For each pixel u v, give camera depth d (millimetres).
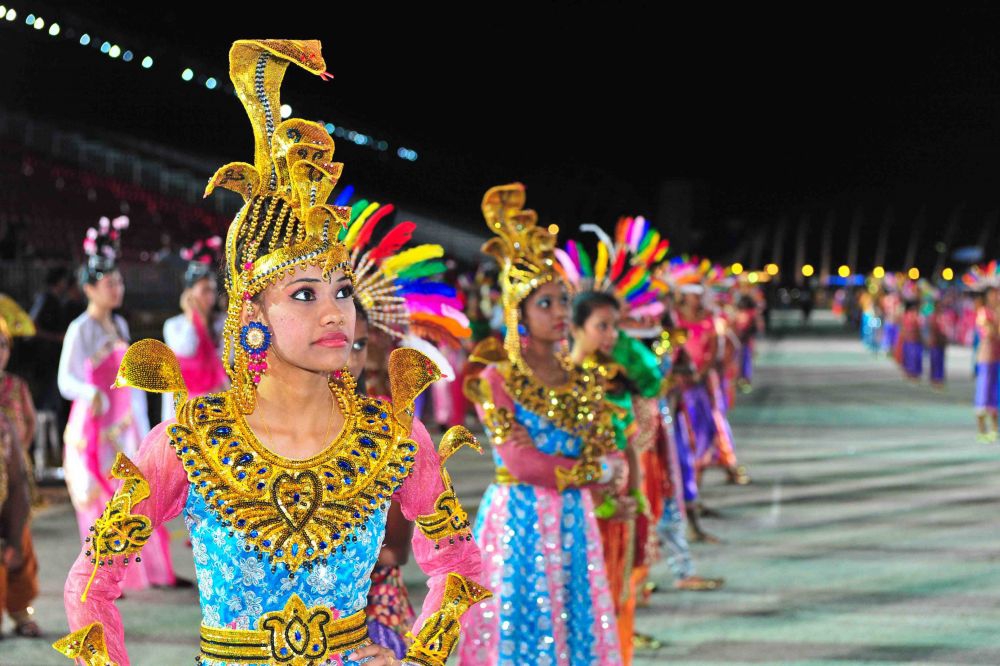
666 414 6902
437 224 50000
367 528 2186
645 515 5258
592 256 6223
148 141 36906
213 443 2139
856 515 9273
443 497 2355
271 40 2260
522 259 4402
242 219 2203
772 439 14234
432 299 4012
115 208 26188
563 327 4383
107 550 2084
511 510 4340
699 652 5633
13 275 15641
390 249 3875
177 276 19781
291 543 2107
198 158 38500
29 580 6031
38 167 26656
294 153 2156
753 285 38844
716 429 10609
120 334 7387
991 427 14492
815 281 77875
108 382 7164
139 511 2133
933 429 15344
